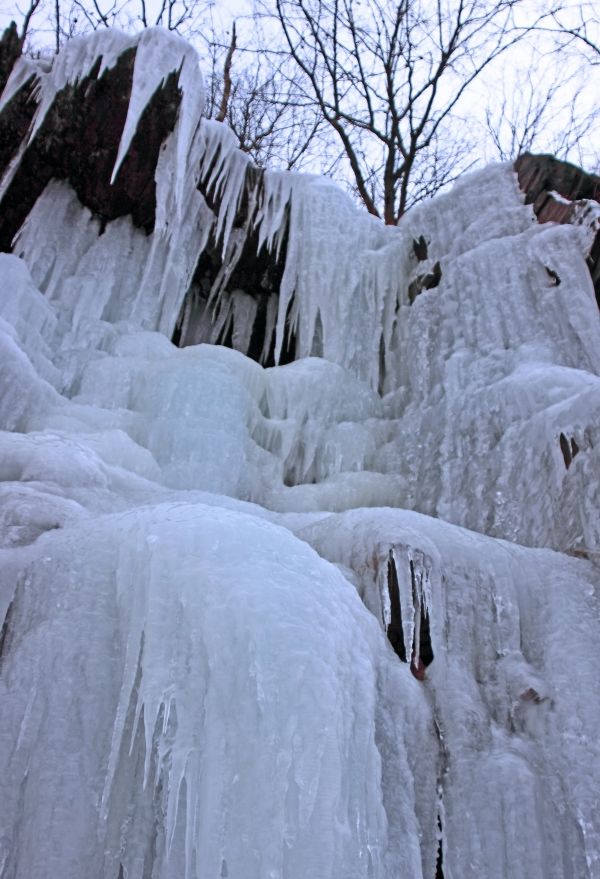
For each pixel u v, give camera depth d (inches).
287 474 270.5
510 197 314.7
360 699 111.2
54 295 288.8
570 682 144.4
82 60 266.5
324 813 96.3
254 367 276.7
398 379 307.7
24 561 125.6
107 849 100.9
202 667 104.2
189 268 310.3
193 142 299.6
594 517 184.2
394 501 250.7
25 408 208.8
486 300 281.3
